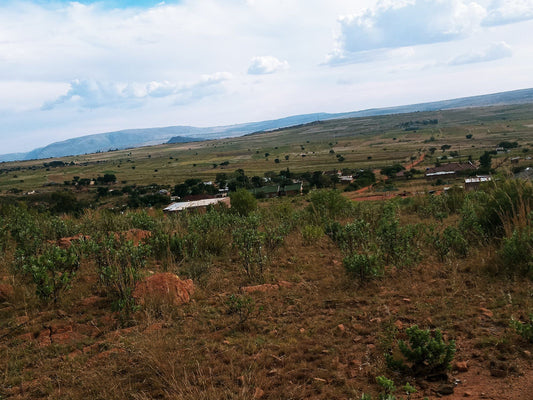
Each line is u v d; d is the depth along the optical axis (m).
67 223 11.05
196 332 4.88
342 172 131.75
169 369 3.91
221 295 6.14
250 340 4.53
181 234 9.41
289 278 6.93
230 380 3.67
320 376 3.65
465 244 7.22
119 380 3.80
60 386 3.77
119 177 177.75
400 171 113.56
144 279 6.27
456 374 3.48
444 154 160.12
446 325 4.40
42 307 5.78
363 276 6.36
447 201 14.11
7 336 4.91
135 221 11.20
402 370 3.61
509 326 4.10
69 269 7.04
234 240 8.71
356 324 4.73
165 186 130.38
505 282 5.43
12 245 9.15
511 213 7.83
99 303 5.89
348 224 8.71
